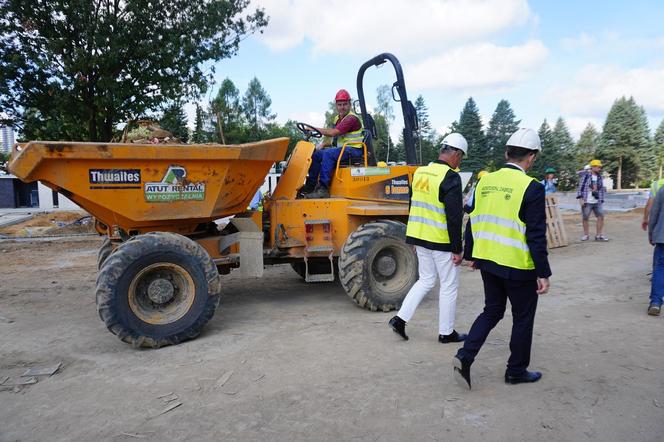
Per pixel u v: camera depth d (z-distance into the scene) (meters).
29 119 13.80
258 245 5.33
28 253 10.84
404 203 6.30
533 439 2.86
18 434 3.02
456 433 2.94
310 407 3.29
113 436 2.97
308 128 6.30
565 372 3.79
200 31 14.73
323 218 5.91
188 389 3.62
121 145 4.45
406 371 3.87
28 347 4.59
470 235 3.72
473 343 3.44
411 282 5.72
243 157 4.92
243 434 2.97
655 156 59.00
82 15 12.55
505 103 60.88
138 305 4.57
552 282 6.96
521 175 3.36
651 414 3.12
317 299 6.37
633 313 5.38
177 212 4.86
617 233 12.12
